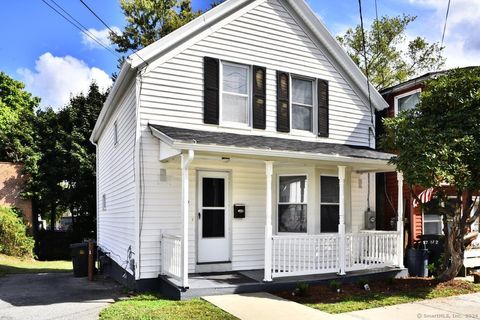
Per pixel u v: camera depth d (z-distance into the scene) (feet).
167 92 28.81
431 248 36.01
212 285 24.95
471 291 27.50
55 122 66.44
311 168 31.50
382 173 41.57
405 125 28.27
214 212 30.50
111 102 35.70
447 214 31.32
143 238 27.20
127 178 31.07
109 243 40.55
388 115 42.86
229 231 30.81
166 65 28.94
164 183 28.14
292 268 30.94
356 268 30.35
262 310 21.02
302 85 35.35
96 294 28.19
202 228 29.89
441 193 30.89
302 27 35.01
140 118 27.81
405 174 26.73
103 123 43.73
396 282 29.81
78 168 63.67
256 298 23.70
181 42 29.53
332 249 29.78
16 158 65.36
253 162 30.55
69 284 33.37
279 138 32.73
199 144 23.58
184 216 23.95
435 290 27.40
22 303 25.12
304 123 35.17
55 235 65.36
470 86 27.55
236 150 24.84
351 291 26.63
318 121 35.29
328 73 36.35
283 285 26.37
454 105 27.96
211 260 30.04
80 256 38.40
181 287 23.68
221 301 22.81
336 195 33.45
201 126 29.81
